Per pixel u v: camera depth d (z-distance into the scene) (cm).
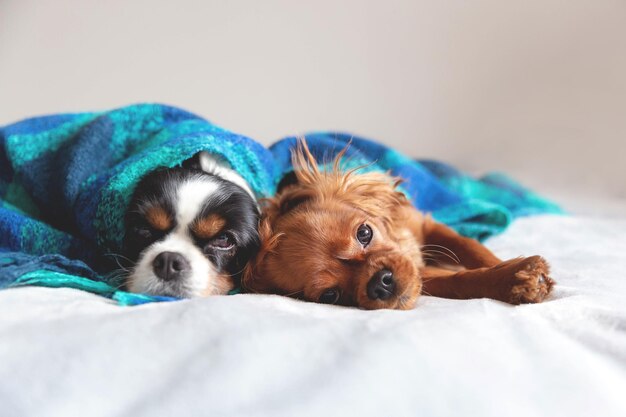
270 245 57
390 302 51
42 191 66
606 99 139
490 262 64
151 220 55
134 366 35
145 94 138
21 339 36
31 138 68
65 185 62
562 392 33
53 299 44
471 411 32
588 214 103
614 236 80
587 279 55
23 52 133
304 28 140
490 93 144
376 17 141
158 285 53
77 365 35
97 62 135
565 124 142
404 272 52
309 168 68
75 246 59
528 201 103
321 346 36
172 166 58
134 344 36
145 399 33
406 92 144
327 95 143
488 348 36
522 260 50
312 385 33
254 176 65
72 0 133
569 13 139
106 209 57
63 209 63
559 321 41
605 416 32
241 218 57
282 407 32
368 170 73
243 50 140
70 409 33
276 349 36
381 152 83
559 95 142
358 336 37
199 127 65
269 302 45
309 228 56
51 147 68
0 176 69
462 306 44
